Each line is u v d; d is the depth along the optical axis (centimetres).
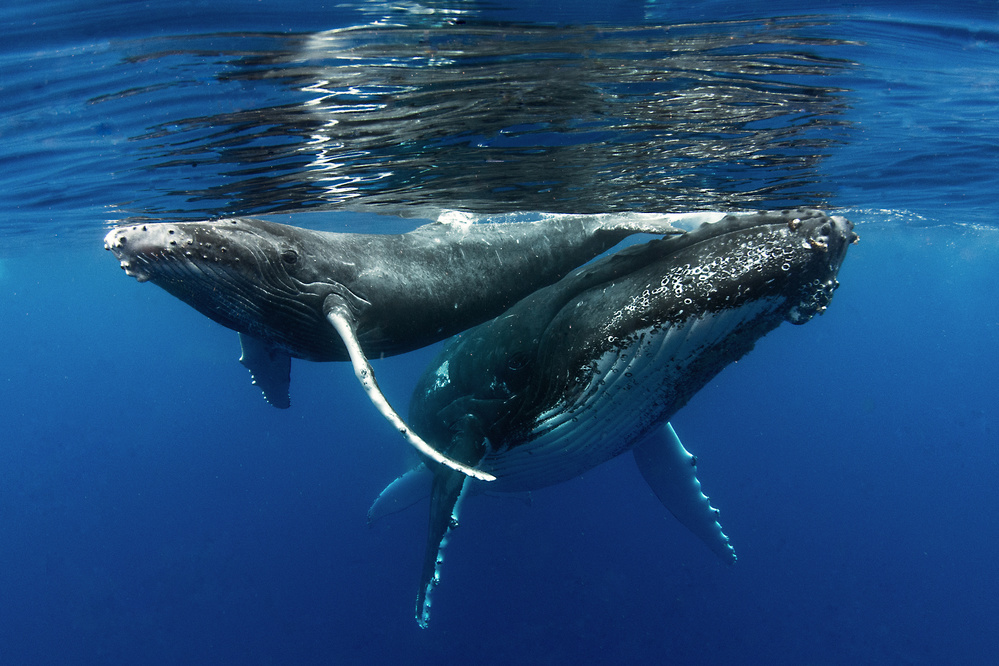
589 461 893
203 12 546
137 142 856
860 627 2484
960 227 2603
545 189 1104
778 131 920
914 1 584
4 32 577
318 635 2362
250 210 1223
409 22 563
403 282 658
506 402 854
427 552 824
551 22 573
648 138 893
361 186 1049
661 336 679
